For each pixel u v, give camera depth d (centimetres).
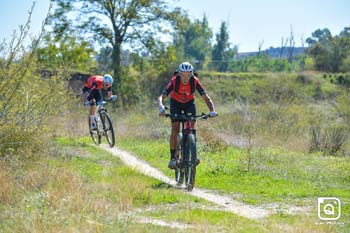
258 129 3616
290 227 1321
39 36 1873
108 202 1490
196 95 6297
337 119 4225
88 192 1573
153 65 8462
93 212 1354
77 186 1595
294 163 2544
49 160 2030
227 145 3031
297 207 1627
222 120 4103
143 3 8075
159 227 1255
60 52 3750
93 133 2741
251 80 9794
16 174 1695
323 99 8938
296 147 3359
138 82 8344
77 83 6344
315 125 3866
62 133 3148
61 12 7725
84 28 7944
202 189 1881
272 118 3934
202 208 1520
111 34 8188
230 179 2073
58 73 2166
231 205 1633
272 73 10206
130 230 1207
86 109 3738
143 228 1228
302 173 2262
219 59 14525
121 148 2881
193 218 1365
